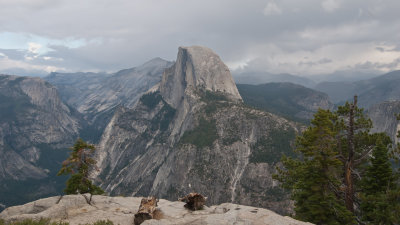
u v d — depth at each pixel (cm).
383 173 3025
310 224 1487
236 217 1551
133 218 1652
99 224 1480
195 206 1816
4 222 1530
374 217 2847
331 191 2842
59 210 1709
